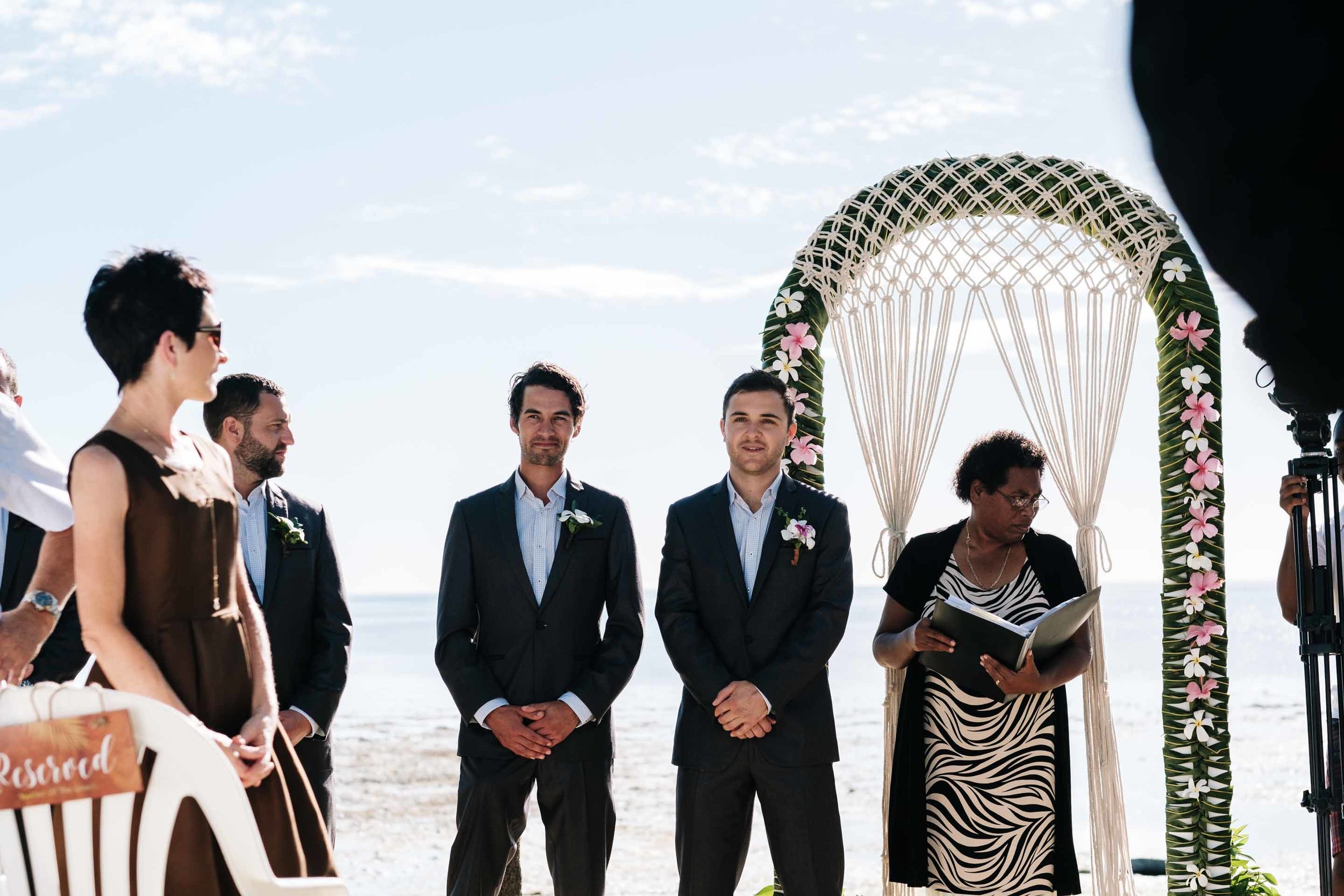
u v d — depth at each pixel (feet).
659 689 95.91
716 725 13.78
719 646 13.98
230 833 7.33
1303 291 1.28
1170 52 1.27
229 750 8.31
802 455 15.38
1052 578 13.85
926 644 12.94
